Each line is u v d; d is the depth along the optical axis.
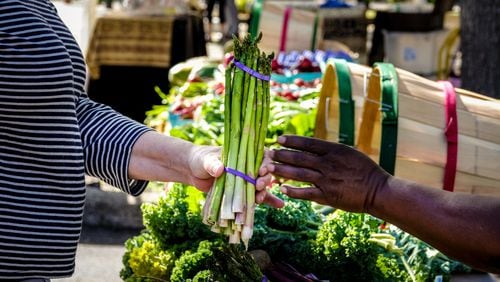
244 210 2.26
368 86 3.48
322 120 3.75
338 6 7.74
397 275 2.85
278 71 5.27
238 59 2.31
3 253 1.99
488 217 1.98
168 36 7.02
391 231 3.13
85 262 4.48
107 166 2.30
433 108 3.34
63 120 2.04
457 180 3.31
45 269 2.05
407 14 8.12
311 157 2.24
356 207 2.18
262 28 6.18
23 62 1.97
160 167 2.32
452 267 3.10
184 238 3.01
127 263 3.10
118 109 7.07
